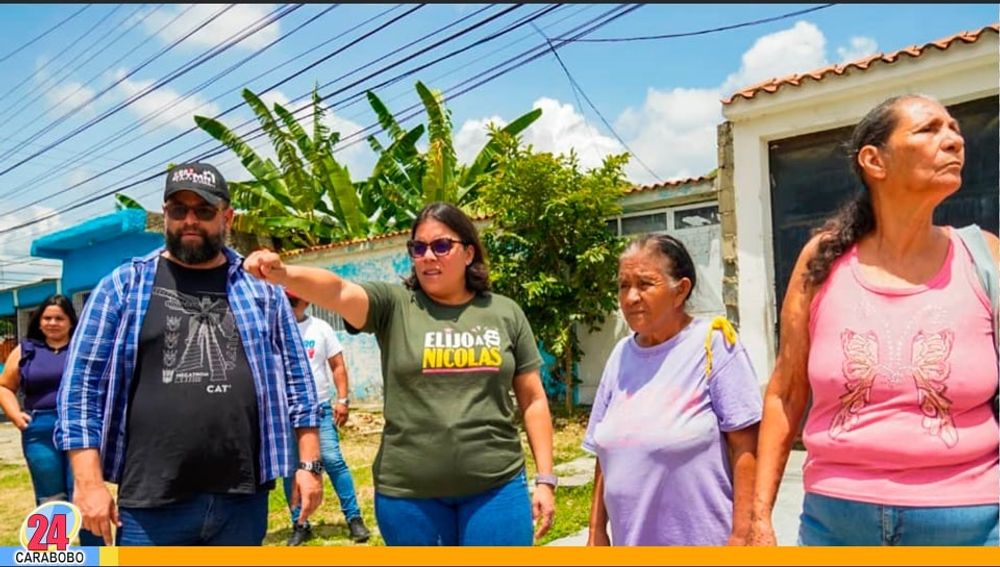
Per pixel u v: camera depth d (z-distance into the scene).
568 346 10.25
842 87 7.12
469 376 2.62
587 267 9.85
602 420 2.49
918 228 1.80
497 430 2.65
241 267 2.82
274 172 16.08
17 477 8.62
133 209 15.44
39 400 4.51
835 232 1.95
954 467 1.72
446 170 13.88
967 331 1.72
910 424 1.73
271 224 15.09
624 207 10.26
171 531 2.58
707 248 9.67
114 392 2.58
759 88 7.58
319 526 5.47
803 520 1.96
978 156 6.73
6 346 19.67
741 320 7.86
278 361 2.82
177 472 2.55
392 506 2.60
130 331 2.61
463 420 2.58
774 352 7.75
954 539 1.71
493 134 10.55
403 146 15.56
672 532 2.22
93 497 2.46
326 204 16.69
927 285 1.78
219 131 15.65
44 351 4.57
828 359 1.85
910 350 1.74
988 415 1.76
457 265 2.69
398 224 15.63
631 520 2.27
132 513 2.56
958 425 1.72
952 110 6.84
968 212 6.79
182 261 2.70
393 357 2.65
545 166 9.98
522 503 2.67
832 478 1.85
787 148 7.80
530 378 2.91
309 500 2.82
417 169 15.38
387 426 2.66
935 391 1.71
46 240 16.66
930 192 1.74
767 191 7.82
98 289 2.64
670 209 10.01
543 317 10.19
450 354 2.62
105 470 2.59
